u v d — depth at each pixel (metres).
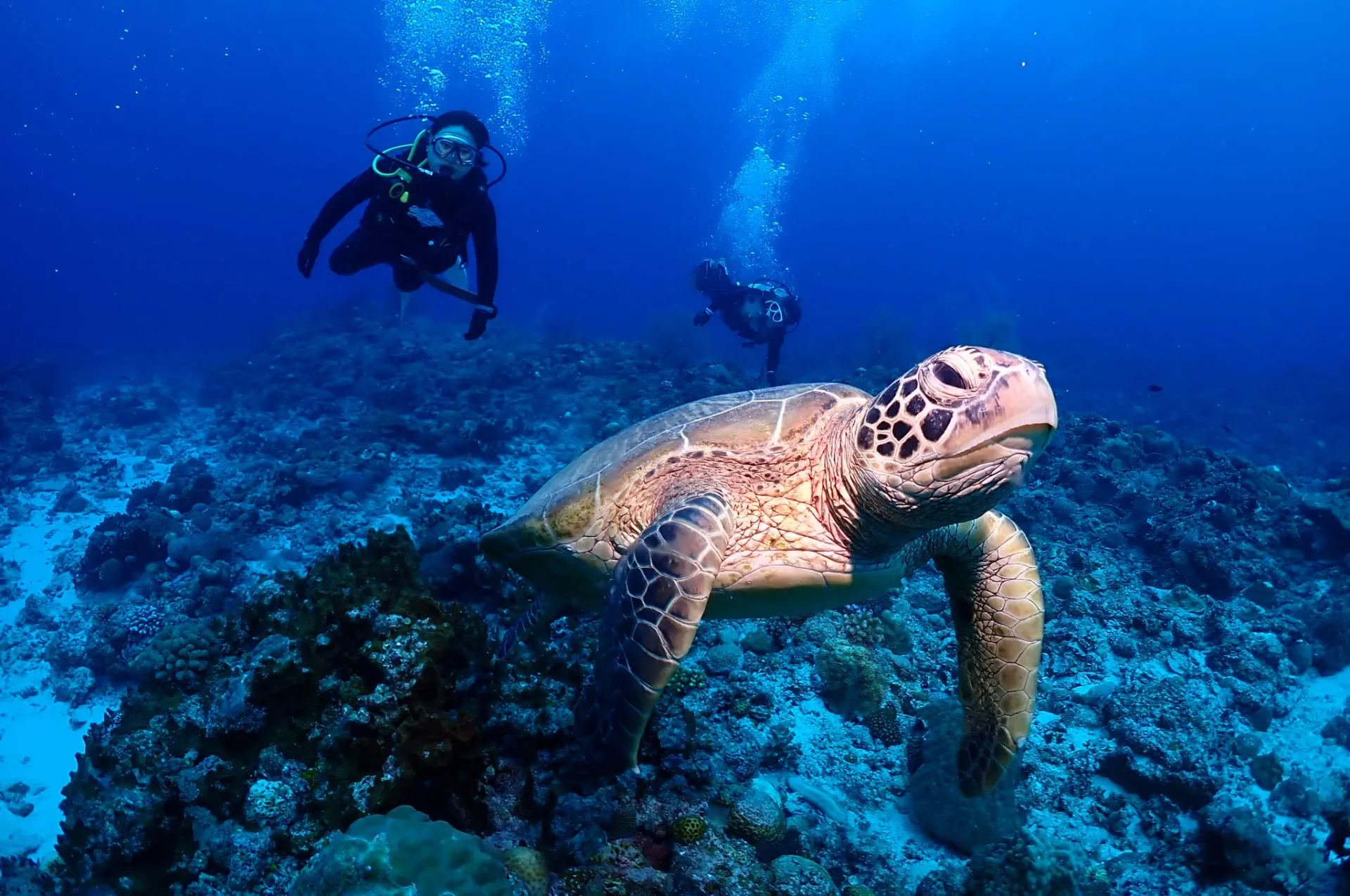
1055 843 1.88
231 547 3.79
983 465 1.56
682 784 1.94
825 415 1.87
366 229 3.14
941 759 2.16
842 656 2.43
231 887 1.60
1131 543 3.71
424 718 1.69
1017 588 1.97
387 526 4.02
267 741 1.80
